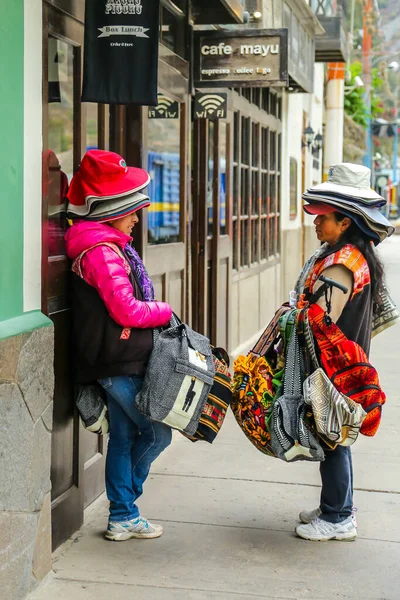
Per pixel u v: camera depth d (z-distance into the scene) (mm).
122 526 4539
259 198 10953
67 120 4418
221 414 4238
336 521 4629
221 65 7137
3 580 3586
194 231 7828
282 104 12672
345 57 15805
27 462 3750
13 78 3562
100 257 4094
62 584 4023
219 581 4098
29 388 3725
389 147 72125
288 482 5551
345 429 4184
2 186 3488
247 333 10445
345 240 4391
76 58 4492
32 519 3844
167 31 6445
